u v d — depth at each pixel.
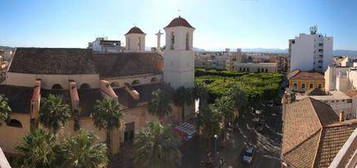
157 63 82.50
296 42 149.62
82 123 54.41
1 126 52.34
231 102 69.25
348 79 81.31
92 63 63.22
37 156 35.03
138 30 92.88
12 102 53.16
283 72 190.75
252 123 83.38
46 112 46.12
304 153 30.95
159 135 42.12
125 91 67.06
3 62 123.12
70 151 36.28
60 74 59.25
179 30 77.31
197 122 59.34
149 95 69.38
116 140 55.56
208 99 85.12
